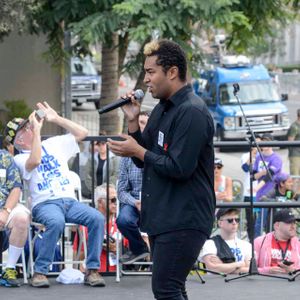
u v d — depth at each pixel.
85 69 37.34
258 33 21.23
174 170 6.30
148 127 6.72
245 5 19.95
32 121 9.29
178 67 6.46
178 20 18.09
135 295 8.86
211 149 6.54
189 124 6.31
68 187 9.39
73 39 20.45
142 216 6.62
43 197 9.26
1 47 25.02
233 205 9.86
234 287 9.16
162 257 6.44
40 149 9.19
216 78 32.47
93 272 9.21
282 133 32.16
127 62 20.83
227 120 31.70
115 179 12.59
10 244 9.12
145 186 6.60
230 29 20.20
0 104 25.08
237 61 32.75
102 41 18.62
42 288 9.08
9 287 9.12
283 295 8.84
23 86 25.30
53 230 9.05
